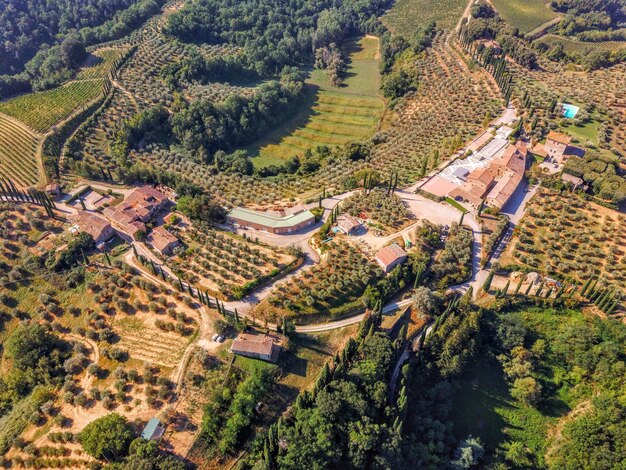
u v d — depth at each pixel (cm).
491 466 8950
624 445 8481
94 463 8056
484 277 11662
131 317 10488
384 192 13950
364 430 8362
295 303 10688
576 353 9956
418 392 9781
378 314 10506
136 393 9069
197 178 16300
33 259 11844
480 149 15512
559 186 13650
